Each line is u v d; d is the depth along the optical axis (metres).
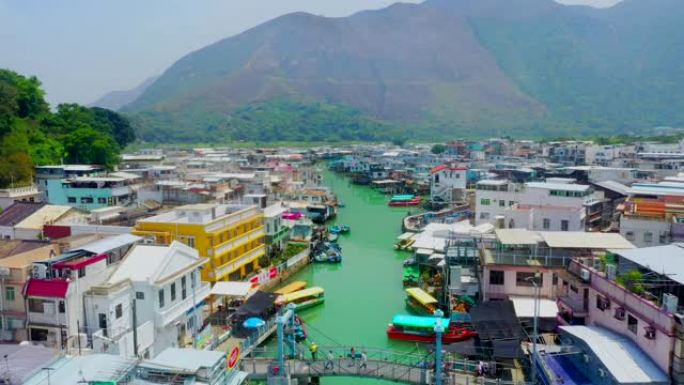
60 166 115.56
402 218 142.62
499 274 57.53
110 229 65.62
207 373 37.09
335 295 79.06
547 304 53.31
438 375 42.56
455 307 61.94
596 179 123.50
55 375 34.03
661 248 44.66
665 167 137.75
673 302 35.06
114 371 35.00
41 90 156.50
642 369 35.06
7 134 125.81
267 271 78.56
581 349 40.22
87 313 45.19
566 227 76.31
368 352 57.69
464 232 75.88
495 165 183.62
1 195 91.31
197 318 56.12
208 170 160.62
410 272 84.75
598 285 44.81
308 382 49.16
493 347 45.72
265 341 59.59
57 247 50.34
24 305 44.19
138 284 47.66
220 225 71.25
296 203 130.75
